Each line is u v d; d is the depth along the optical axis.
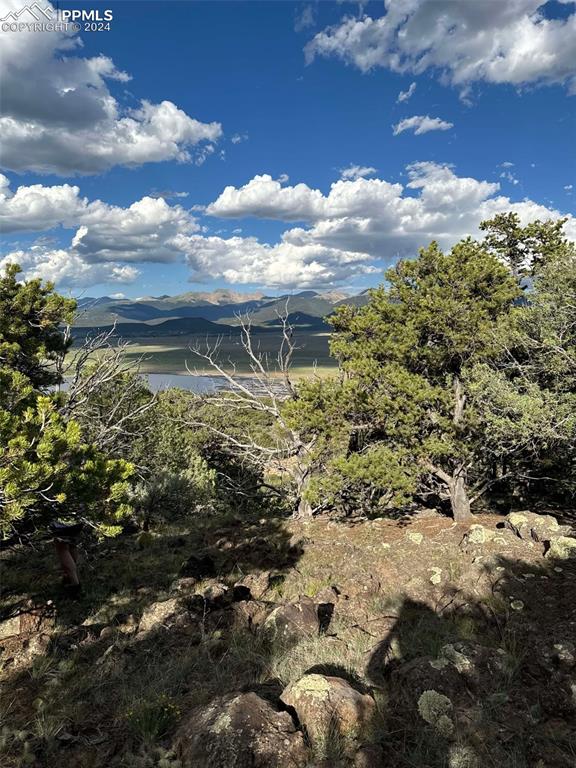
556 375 12.91
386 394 13.76
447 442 13.47
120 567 11.26
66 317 14.98
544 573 8.21
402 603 7.95
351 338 18.47
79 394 15.50
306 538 13.02
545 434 11.87
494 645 6.18
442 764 4.04
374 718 4.66
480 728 4.40
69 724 5.04
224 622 7.70
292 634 6.95
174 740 4.49
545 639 5.82
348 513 18.20
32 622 7.81
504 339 13.66
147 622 7.77
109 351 16.31
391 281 17.45
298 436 17.41
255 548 12.52
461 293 15.04
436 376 16.03
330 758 4.08
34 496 6.12
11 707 5.48
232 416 30.42
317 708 4.55
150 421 22.08
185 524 17.61
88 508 6.88
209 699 5.43
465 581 8.37
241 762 3.99
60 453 6.46
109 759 4.48
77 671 6.34
